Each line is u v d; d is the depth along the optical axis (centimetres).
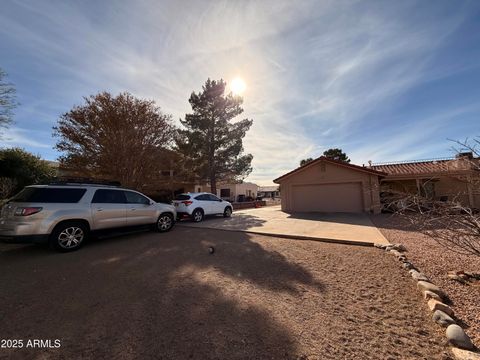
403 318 286
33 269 462
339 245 659
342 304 321
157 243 692
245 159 2042
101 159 1163
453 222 350
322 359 214
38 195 574
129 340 241
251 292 359
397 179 1532
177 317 286
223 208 1367
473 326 270
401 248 582
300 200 1666
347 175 1508
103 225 680
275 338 245
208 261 516
